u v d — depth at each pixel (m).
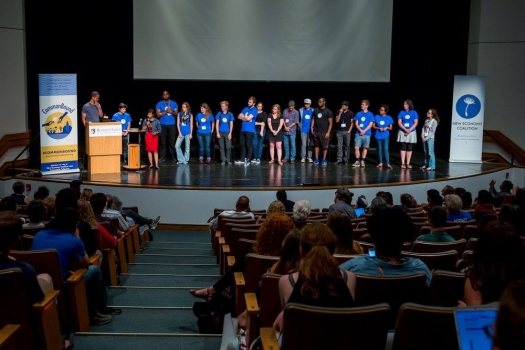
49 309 3.77
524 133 15.40
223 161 14.37
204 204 11.35
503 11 15.29
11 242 3.61
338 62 14.95
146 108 17.34
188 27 14.68
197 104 17.66
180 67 14.77
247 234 5.98
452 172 13.56
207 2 14.64
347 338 2.64
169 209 11.38
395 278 3.24
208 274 7.18
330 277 2.83
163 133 14.59
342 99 17.73
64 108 12.31
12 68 13.60
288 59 14.91
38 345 3.63
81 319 4.65
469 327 2.00
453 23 16.19
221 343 4.38
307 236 3.33
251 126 14.40
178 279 6.70
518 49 15.29
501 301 1.31
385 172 13.45
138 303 5.72
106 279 6.18
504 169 14.37
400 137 13.92
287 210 8.63
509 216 4.93
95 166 12.49
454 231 6.06
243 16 14.72
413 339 2.79
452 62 16.41
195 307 4.81
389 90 17.55
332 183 11.96
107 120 12.83
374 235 3.56
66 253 4.55
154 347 4.39
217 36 14.74
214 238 8.50
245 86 17.67
